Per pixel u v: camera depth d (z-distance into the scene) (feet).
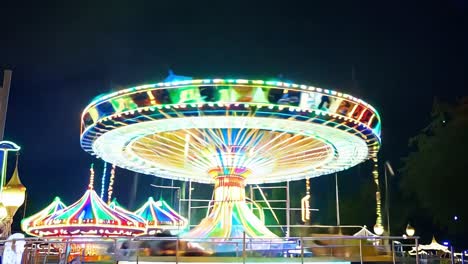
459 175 103.76
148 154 53.98
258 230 51.55
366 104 44.80
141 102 40.81
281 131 45.50
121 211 82.12
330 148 51.06
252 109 39.96
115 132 45.80
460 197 104.17
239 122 42.68
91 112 45.09
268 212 139.95
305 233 99.55
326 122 42.34
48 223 72.74
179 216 94.79
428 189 108.88
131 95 41.29
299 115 40.83
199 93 39.63
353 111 43.27
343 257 48.83
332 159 55.88
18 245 37.42
